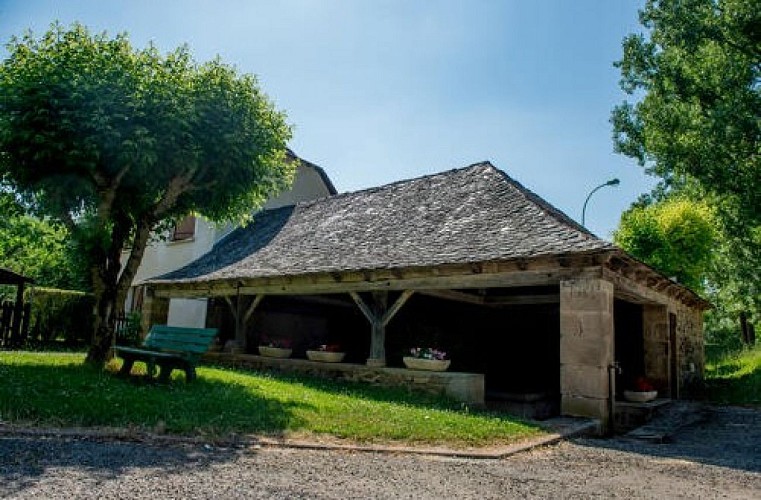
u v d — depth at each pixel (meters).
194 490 3.53
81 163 8.48
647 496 4.29
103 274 9.74
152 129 8.89
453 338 15.35
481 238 9.98
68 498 3.20
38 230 21.06
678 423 9.23
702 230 18.67
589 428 7.46
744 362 19.56
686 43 19.95
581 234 8.73
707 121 18.28
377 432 5.91
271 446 5.06
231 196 10.48
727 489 4.71
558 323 14.57
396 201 13.97
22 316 15.39
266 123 10.27
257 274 12.59
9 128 8.19
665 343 12.21
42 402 5.63
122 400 6.11
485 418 7.40
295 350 16.48
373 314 10.93
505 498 3.92
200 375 9.23
